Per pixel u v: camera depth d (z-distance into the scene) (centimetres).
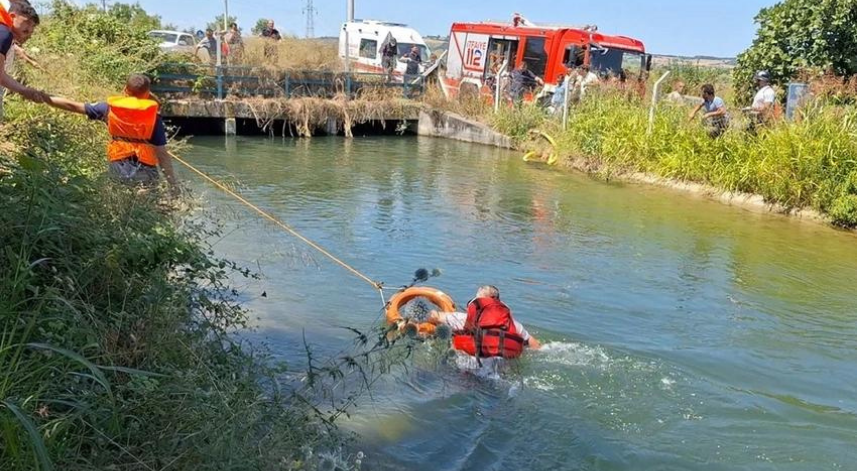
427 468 438
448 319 625
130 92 652
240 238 900
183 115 2058
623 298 797
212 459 315
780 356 655
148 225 461
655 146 1595
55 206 392
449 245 980
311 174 1501
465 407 517
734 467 462
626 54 2230
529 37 2286
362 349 586
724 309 777
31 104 860
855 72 1614
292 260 837
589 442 483
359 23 2970
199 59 2233
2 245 368
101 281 402
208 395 342
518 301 769
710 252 1011
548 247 1000
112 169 583
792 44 1681
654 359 625
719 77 2494
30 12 629
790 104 1459
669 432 503
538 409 523
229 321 476
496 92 2253
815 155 1273
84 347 331
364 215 1129
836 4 1606
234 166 1546
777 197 1305
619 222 1178
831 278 910
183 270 477
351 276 803
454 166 1719
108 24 1889
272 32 2458
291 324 638
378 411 496
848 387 595
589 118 1795
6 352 303
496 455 461
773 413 539
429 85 2506
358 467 409
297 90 2314
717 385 581
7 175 407
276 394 410
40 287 371
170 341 379
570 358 614
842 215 1191
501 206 1264
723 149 1453
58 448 288
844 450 488
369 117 2306
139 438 320
